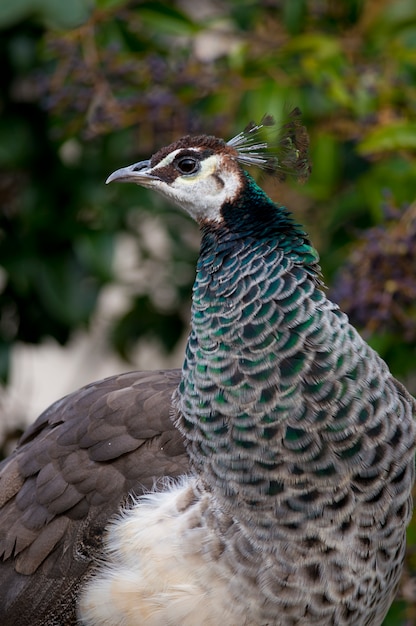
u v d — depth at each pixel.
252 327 6.26
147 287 11.31
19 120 9.80
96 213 10.06
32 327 10.70
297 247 6.42
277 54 9.15
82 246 9.93
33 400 13.72
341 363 6.21
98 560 6.48
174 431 6.60
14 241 10.08
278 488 6.12
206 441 6.28
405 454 6.36
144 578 6.20
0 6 8.98
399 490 6.35
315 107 9.13
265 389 6.18
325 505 6.14
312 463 6.12
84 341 13.21
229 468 6.18
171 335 11.39
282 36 9.61
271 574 6.11
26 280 10.03
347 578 6.22
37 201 9.90
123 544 6.32
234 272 6.38
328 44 9.06
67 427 6.88
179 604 6.12
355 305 7.97
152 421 6.66
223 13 10.33
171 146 6.73
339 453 6.15
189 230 11.17
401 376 8.51
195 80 9.05
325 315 6.28
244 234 6.45
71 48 9.01
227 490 6.17
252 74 9.13
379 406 6.26
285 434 6.14
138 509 6.38
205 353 6.35
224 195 6.56
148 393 6.85
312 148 8.96
